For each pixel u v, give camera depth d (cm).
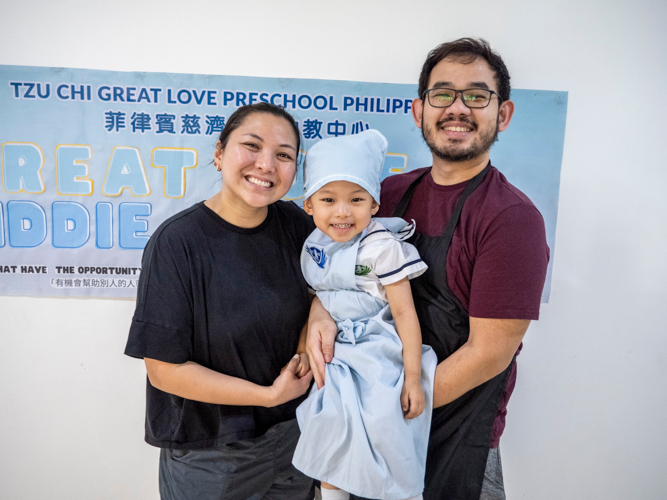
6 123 146
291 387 110
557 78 153
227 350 111
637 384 170
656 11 152
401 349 109
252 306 110
